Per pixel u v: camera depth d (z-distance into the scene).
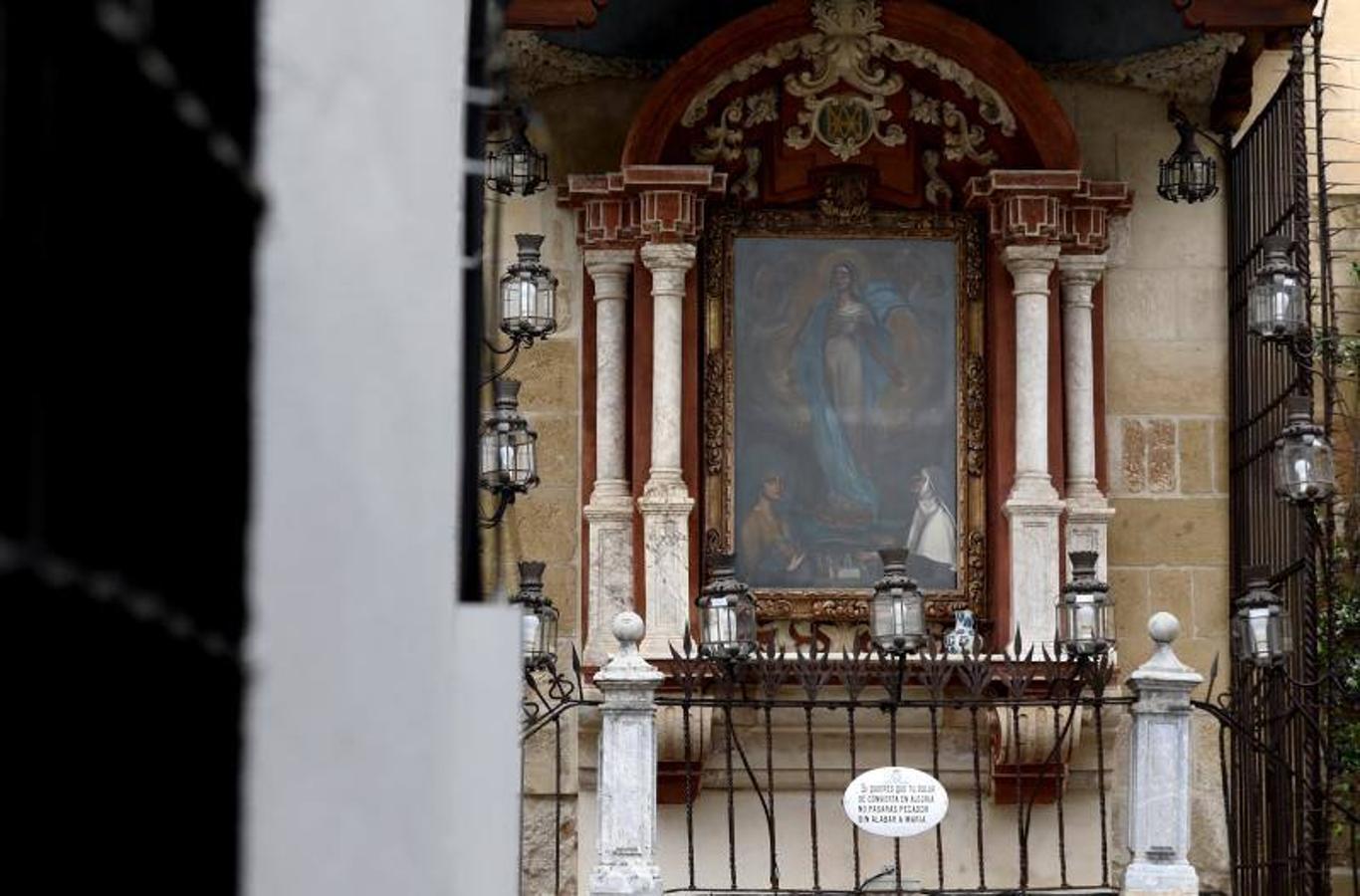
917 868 20.80
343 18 3.81
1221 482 21.64
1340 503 21.58
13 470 2.52
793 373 21.34
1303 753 19.45
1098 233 21.27
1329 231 21.05
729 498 21.14
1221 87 21.69
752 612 18.17
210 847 2.99
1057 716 17.78
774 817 19.06
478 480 5.87
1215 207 21.89
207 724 2.98
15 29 2.52
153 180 2.82
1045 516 20.73
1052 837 20.81
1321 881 18.61
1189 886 16.50
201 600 2.96
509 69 21.11
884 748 20.89
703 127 21.27
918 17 20.95
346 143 3.81
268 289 3.31
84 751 2.63
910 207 21.53
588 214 21.14
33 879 2.54
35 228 2.55
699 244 21.36
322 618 3.56
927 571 21.19
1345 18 22.31
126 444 2.76
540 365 21.52
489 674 5.43
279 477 3.38
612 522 20.92
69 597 2.60
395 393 4.07
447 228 4.63
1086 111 21.91
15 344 2.53
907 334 21.41
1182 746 16.67
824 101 21.30
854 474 21.25
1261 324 18.97
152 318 2.82
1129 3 21.27
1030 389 20.92
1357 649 20.88
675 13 21.30
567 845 20.94
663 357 20.80
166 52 2.83
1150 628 16.88
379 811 3.85
